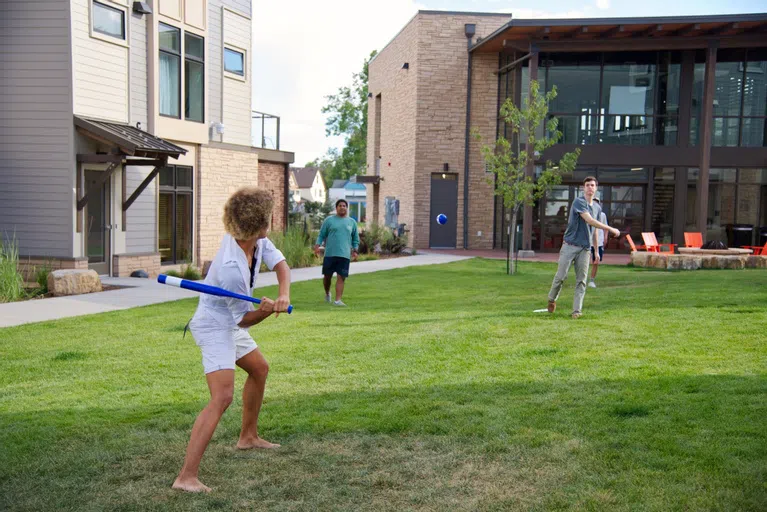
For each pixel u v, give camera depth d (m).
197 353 7.16
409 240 28.88
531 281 14.73
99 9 14.98
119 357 6.98
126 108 15.89
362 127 58.81
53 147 14.29
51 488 3.65
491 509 3.31
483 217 28.33
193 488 3.59
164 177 17.38
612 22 21.86
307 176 103.75
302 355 6.85
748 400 4.76
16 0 14.15
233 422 4.71
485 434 4.31
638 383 5.33
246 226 3.65
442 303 11.02
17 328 8.81
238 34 20.22
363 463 3.93
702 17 21.61
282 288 3.80
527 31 22.72
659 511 3.20
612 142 24.78
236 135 20.36
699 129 24.72
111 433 4.52
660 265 17.75
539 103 17.81
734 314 8.23
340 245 11.12
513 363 6.16
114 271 15.78
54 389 5.73
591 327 7.79
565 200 25.11
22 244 14.60
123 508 3.40
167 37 17.11
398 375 5.89
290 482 3.69
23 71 14.26
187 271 16.22
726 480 3.49
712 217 24.84
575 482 3.57
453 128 28.09
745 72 24.50
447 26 27.77
